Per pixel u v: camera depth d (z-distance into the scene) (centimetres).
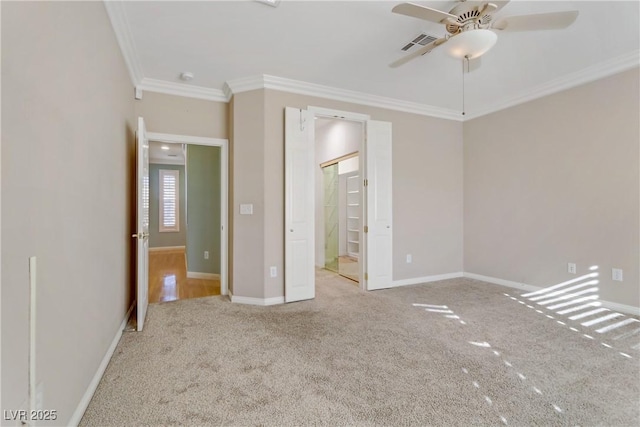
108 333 210
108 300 210
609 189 318
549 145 370
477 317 296
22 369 96
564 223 357
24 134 100
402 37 263
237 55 291
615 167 313
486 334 255
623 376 190
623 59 298
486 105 437
